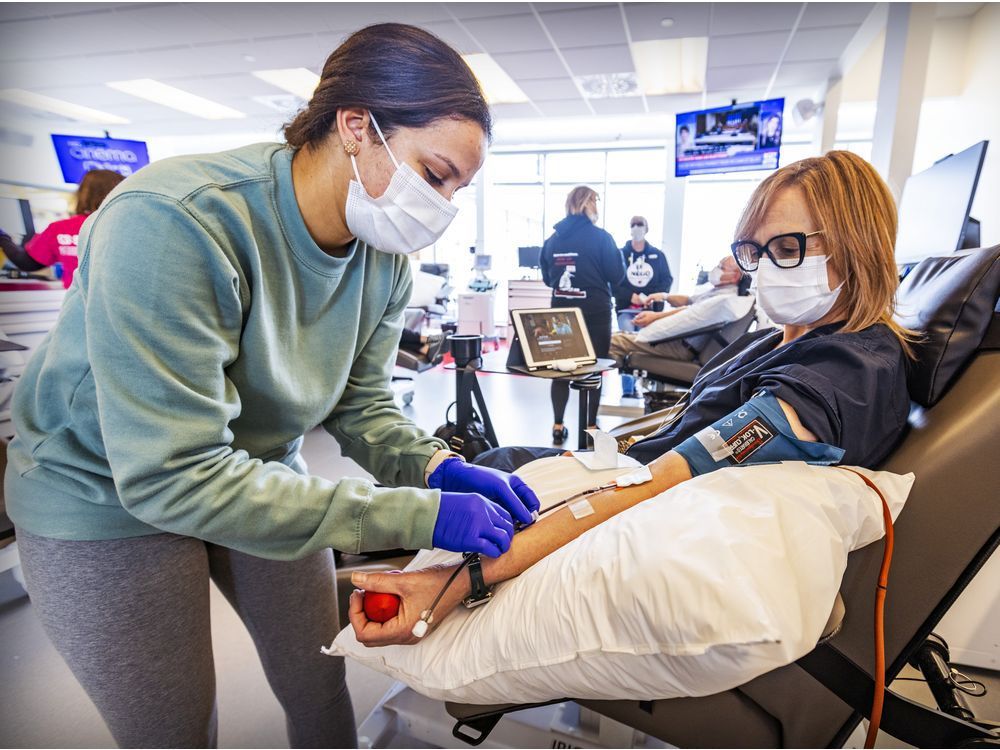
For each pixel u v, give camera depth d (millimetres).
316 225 691
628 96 5543
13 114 6219
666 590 530
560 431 2955
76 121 6551
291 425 767
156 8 3609
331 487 601
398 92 589
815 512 611
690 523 600
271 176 632
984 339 774
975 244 2086
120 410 506
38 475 626
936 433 726
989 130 3775
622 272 3467
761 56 4359
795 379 745
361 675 1333
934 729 682
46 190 2465
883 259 802
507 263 8578
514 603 645
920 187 2238
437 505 622
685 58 4602
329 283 724
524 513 769
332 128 626
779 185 841
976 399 720
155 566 652
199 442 538
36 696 1282
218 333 590
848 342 770
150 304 507
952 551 695
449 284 6793
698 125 4734
